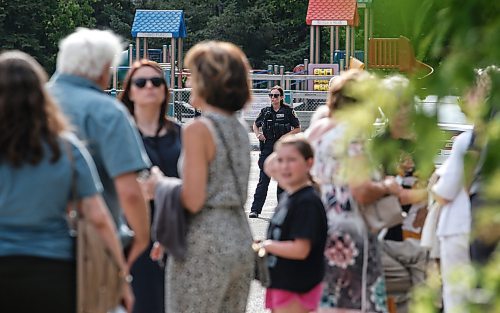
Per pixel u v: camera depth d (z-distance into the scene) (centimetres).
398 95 303
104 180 852
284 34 10681
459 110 312
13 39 9075
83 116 830
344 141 310
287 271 931
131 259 868
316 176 948
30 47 9169
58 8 9306
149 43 11138
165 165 1077
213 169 877
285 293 936
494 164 298
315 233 920
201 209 880
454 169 968
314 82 7025
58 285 702
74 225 718
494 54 280
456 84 289
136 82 1080
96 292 721
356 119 306
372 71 309
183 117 5628
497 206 304
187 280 881
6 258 688
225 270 880
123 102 1107
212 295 882
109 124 829
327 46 10544
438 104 302
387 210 946
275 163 938
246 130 908
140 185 841
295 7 10525
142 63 1102
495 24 283
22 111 682
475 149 317
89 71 850
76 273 714
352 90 308
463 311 312
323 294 964
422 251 1039
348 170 310
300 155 926
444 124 311
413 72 299
